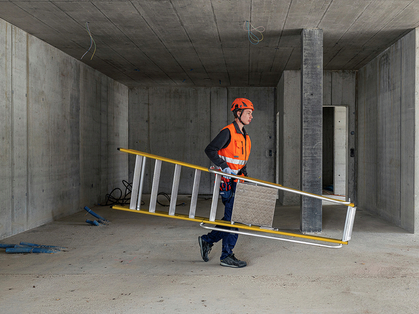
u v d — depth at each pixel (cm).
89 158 658
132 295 242
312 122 440
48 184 512
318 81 441
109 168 762
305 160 441
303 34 446
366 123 634
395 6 374
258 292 248
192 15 407
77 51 556
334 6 376
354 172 696
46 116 505
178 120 883
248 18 415
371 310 219
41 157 492
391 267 304
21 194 447
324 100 697
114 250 364
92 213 530
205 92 876
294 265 312
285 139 693
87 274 288
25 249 351
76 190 604
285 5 375
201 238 322
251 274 287
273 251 358
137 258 335
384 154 543
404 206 468
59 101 544
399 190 485
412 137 445
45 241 402
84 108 636
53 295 243
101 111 717
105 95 739
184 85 857
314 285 262
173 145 884
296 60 613
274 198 279
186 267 307
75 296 241
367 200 629
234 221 279
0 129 406
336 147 907
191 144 881
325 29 449
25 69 455
